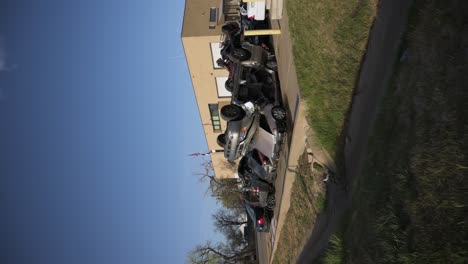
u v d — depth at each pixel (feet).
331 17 29.12
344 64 27.25
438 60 18.17
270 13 42.32
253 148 41.52
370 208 22.39
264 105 40.22
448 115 17.12
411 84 20.11
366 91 24.81
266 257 54.39
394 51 22.09
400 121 20.75
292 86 34.53
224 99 71.20
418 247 16.90
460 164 15.97
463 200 15.44
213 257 84.94
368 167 23.53
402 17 21.68
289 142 36.58
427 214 17.03
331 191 30.09
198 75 67.62
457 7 17.42
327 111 29.12
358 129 25.72
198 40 62.39
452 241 15.34
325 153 29.76
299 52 33.06
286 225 41.57
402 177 19.30
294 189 37.78
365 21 25.32
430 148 17.79
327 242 29.60
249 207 50.08
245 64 42.93
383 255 19.38
